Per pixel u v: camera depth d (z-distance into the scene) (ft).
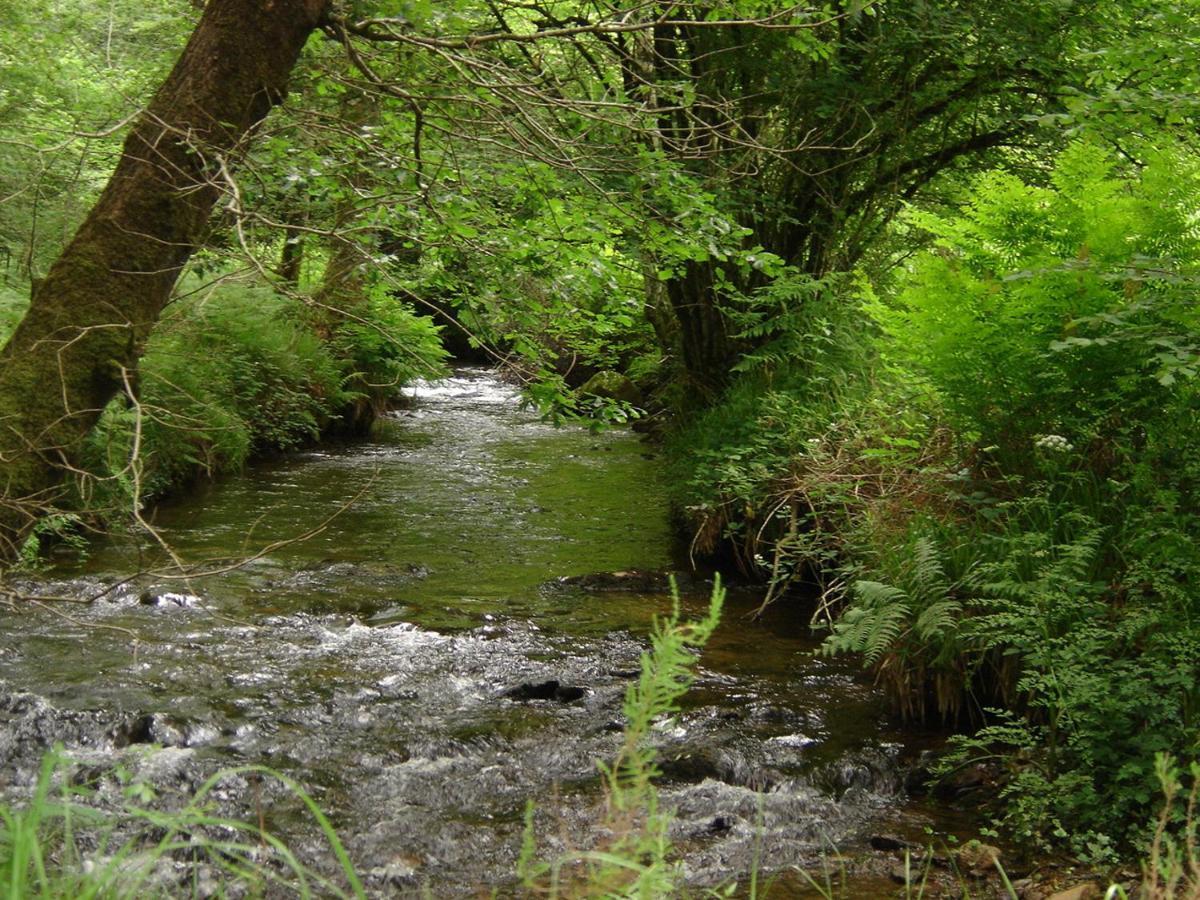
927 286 21.85
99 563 30.27
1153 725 15.67
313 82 23.00
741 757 18.94
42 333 17.72
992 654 19.31
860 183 40.34
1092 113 20.70
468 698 22.02
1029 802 15.85
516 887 14.85
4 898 6.95
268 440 48.60
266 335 49.26
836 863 15.57
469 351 84.74
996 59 34.58
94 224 18.19
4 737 18.81
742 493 29.48
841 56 35.96
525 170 20.94
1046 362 20.65
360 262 21.57
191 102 18.26
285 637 25.20
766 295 35.09
